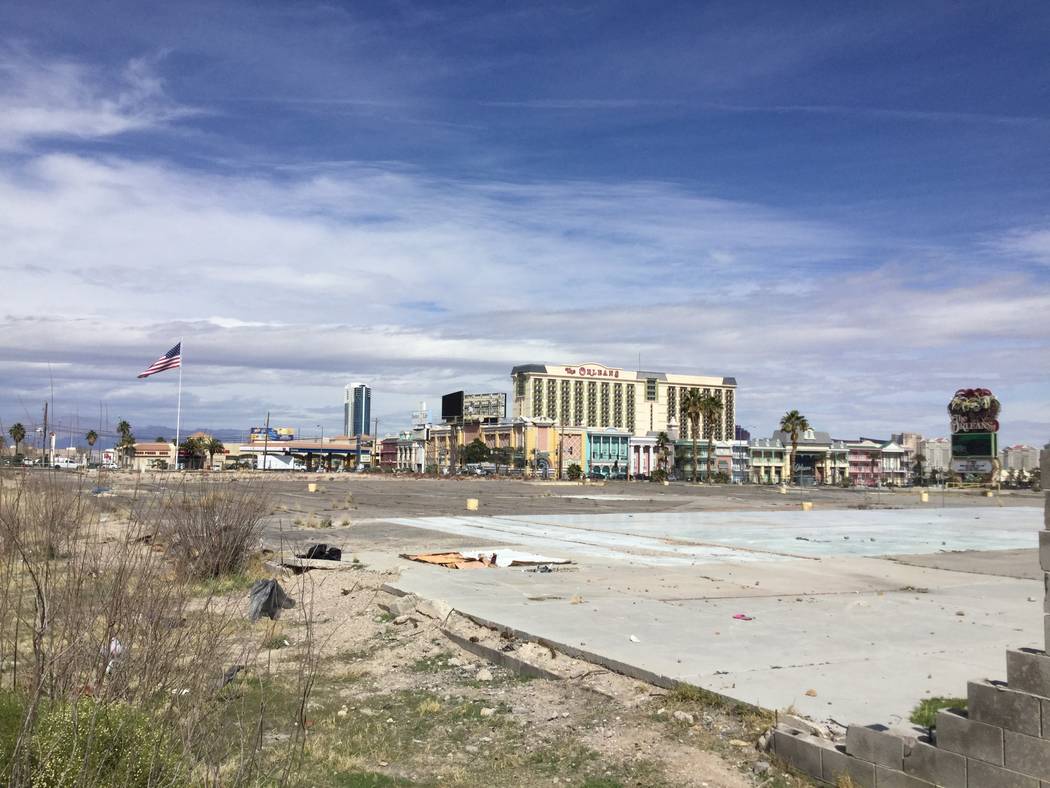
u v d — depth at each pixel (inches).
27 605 335.0
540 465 6412.4
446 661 441.4
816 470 7372.1
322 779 277.1
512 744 319.3
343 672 420.2
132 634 272.1
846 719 316.5
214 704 267.1
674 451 6884.8
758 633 476.4
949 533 1338.6
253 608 527.2
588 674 398.9
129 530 349.1
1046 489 227.5
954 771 235.8
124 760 215.2
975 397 4488.2
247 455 6653.5
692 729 324.8
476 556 847.7
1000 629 498.6
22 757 208.4
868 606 583.2
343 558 823.7
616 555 915.4
